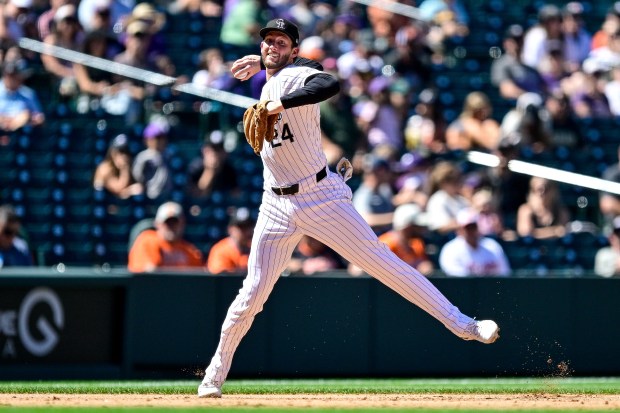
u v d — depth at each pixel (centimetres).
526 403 1995
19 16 4316
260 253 2009
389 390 2408
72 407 1845
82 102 4203
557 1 5322
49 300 2805
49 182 3972
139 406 1870
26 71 4166
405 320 3033
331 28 4772
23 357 2777
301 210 1969
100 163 4034
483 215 3862
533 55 4825
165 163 3966
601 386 2638
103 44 4281
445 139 4288
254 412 1741
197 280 2923
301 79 1919
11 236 3250
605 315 3145
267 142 1958
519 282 3088
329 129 4106
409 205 3444
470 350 3062
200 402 1978
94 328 2845
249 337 2945
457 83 4784
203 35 4716
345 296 3002
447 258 3494
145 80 4091
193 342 2912
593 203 4322
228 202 3997
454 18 5044
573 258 3953
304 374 2969
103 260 3809
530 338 3088
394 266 2003
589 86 4722
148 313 2889
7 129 4034
